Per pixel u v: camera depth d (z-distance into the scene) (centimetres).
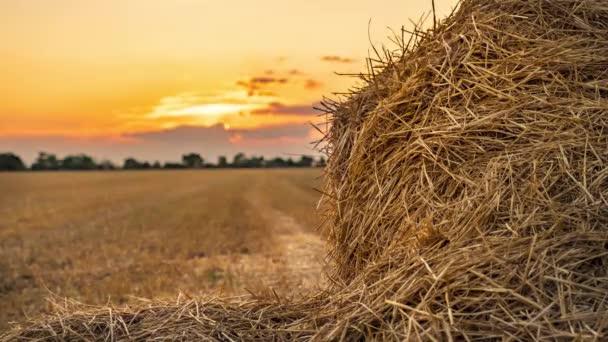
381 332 277
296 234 1538
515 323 252
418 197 341
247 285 824
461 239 298
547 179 304
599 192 296
